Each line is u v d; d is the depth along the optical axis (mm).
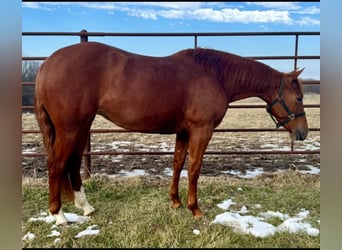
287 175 3871
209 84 2596
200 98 2547
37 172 4035
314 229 2568
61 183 2555
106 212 2848
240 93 2875
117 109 2469
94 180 3541
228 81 2793
